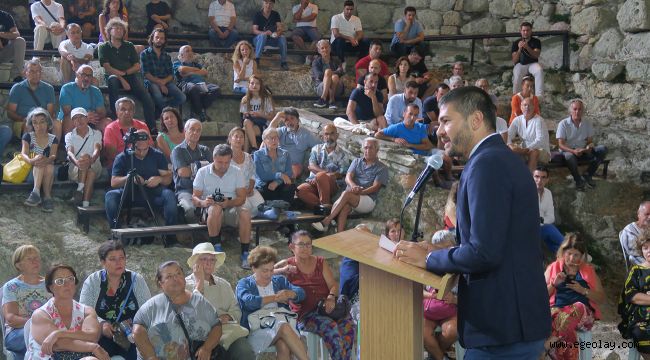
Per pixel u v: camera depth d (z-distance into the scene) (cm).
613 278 788
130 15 1046
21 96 738
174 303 482
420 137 792
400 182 738
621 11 982
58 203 679
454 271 270
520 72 1012
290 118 782
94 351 459
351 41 1019
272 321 512
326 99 929
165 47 878
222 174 661
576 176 849
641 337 563
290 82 954
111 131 705
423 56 1034
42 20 892
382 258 285
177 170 686
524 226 276
